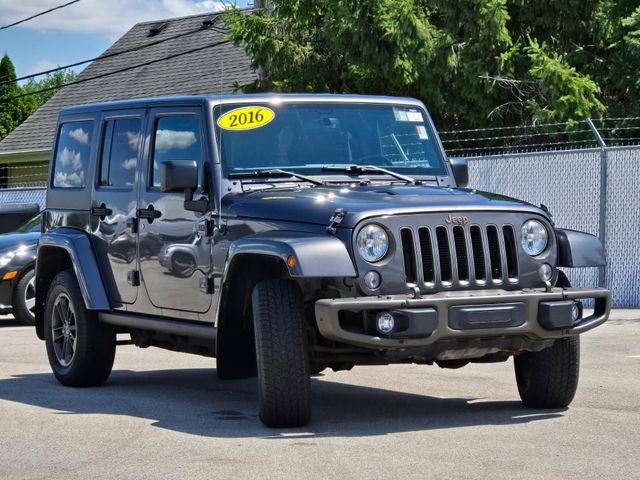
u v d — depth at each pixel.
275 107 8.38
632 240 16.12
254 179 8.06
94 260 9.39
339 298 6.90
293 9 22.98
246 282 7.71
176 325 8.34
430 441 6.78
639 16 19.66
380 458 6.30
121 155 9.23
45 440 7.08
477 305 6.99
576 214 16.64
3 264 15.29
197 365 10.99
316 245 6.85
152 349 12.29
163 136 8.70
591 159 16.47
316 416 7.79
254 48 23.59
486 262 7.21
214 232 7.93
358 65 21.20
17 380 10.00
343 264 6.82
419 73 20.97
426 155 8.73
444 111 21.66
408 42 20.48
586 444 6.64
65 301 9.68
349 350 7.32
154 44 36.09
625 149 16.16
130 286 9.00
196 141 8.30
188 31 36.91
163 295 8.57
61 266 10.19
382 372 10.06
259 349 7.07
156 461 6.36
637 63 21.06
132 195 8.97
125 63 37.66
